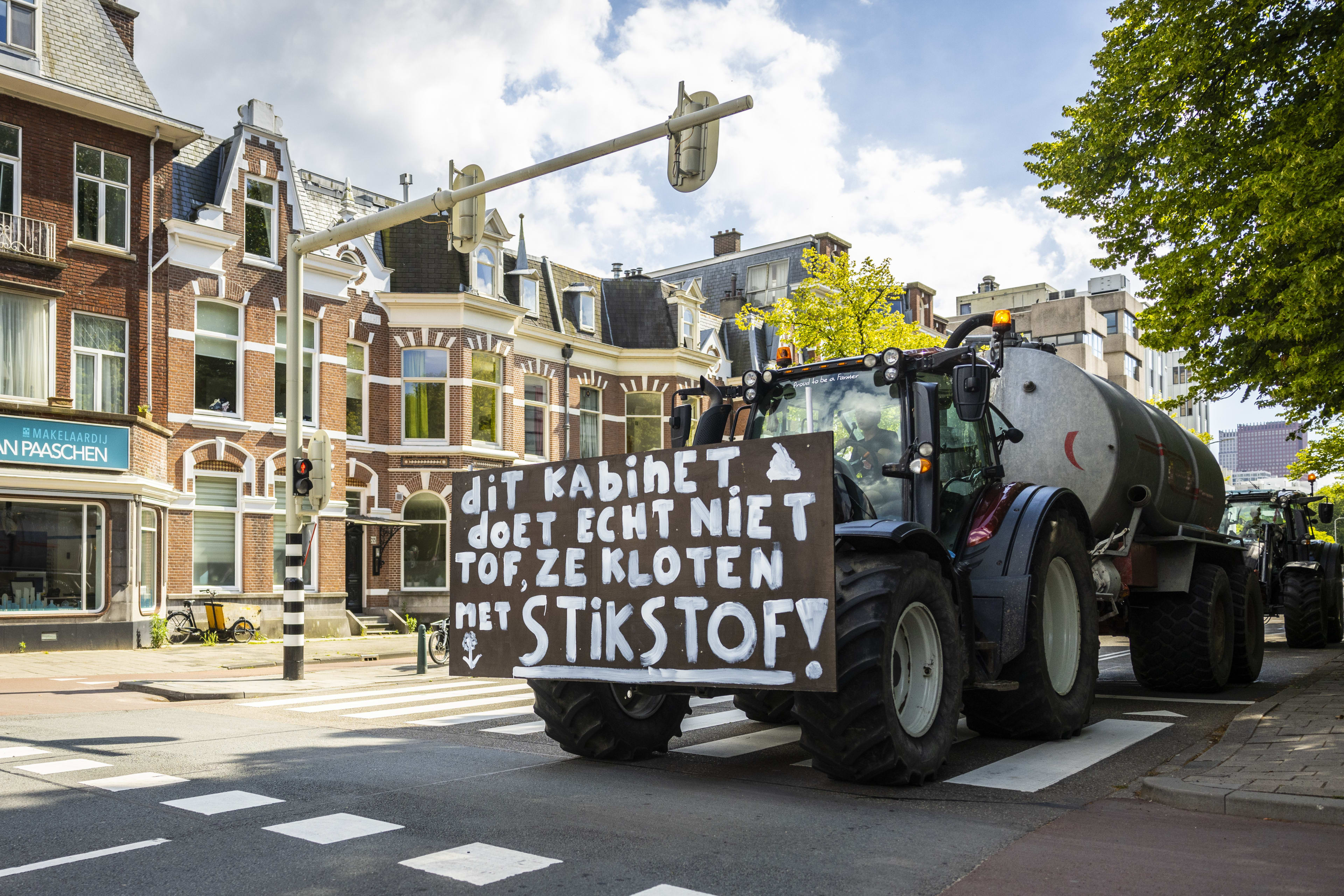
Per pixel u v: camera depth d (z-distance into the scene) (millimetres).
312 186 24969
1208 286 11805
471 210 11242
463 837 4723
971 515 6996
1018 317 61656
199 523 21000
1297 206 10578
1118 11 13086
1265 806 4969
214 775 6258
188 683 12477
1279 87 11711
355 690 12141
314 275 23188
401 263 25812
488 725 8750
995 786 5738
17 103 18062
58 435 17500
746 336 37844
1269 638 18094
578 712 6598
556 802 5465
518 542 6637
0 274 17562
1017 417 8977
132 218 19594
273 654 17875
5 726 8625
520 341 27703
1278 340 11586
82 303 18719
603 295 31750
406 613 24875
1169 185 12500
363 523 24281
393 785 5934
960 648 6062
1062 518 7277
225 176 21703
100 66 19469
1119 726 7801
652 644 5949
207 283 21125
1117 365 63500
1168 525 9406
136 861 4352
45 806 5383
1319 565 15414
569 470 6461
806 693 5531
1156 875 4043
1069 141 13492
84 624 17891
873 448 6797
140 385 19547
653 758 6891
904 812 5145
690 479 5910
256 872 4184
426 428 25453
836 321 25453
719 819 5027
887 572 5535
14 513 17359
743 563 5648
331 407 23375
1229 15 11641
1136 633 9875
